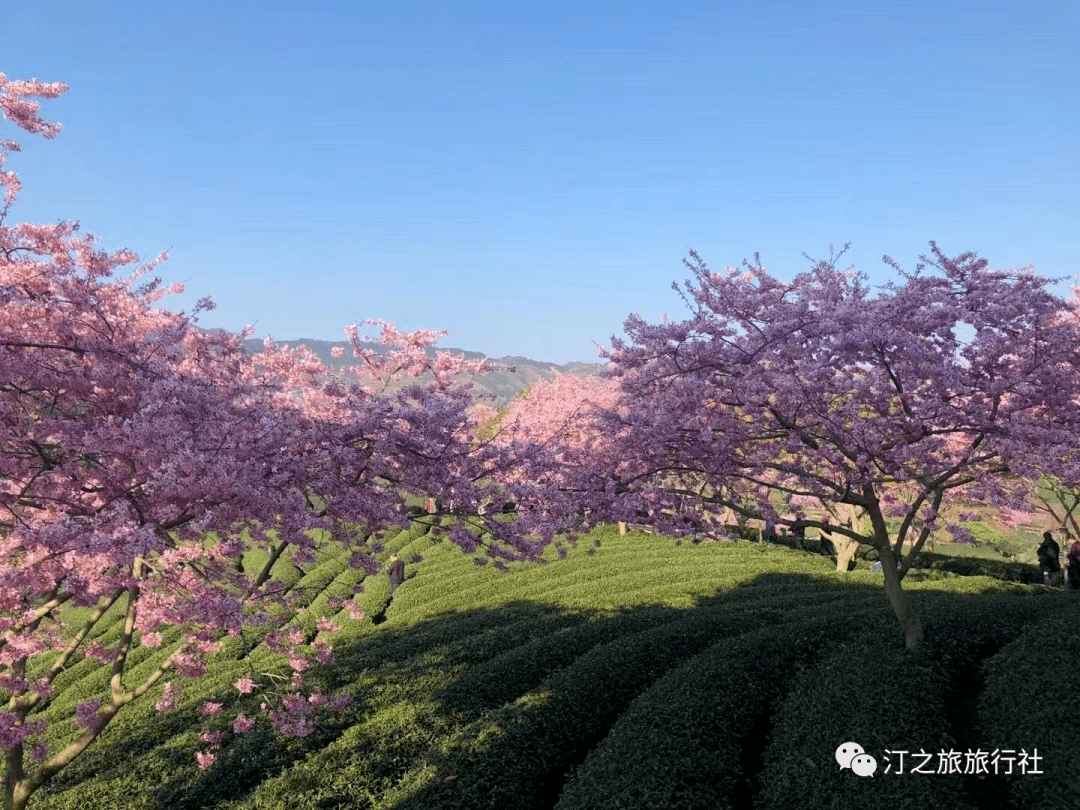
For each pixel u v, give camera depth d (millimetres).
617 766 9812
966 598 17156
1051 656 11094
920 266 11398
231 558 8617
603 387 32906
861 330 10250
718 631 15484
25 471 8742
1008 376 11023
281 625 20750
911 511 12281
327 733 12148
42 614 8391
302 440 9477
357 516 9539
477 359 17344
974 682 11797
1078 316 13305
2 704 17000
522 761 10500
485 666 14414
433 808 9328
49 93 9305
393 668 15328
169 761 11664
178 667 9562
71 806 10391
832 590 20906
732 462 12586
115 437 7672
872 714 10109
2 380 8180
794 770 9352
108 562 6770
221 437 8164
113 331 9695
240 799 10484
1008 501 11219
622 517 12508
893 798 8344
